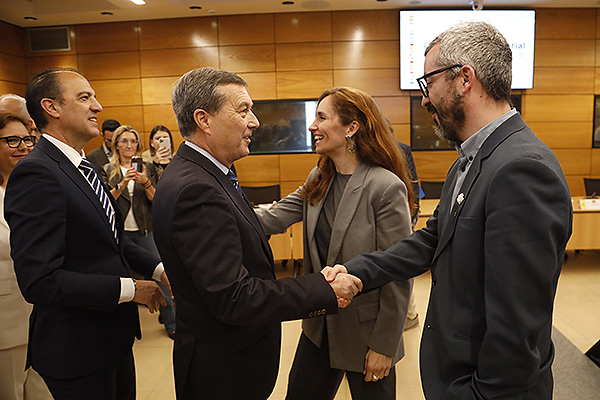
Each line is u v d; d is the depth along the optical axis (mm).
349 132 1509
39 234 1247
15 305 1854
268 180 6414
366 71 6160
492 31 1050
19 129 1770
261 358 1276
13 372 1892
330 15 6074
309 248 1657
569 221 970
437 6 5934
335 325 1546
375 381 1572
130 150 3525
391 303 1488
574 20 6086
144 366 2867
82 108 1410
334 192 1603
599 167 6371
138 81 6316
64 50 6328
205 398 1226
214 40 6176
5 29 6062
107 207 1505
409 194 1619
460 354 1073
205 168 1193
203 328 1191
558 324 3277
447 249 1124
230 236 1097
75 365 1381
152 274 1701
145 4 5516
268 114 6277
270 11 6012
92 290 1296
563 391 2441
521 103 6230
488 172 1013
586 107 6258
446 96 1070
